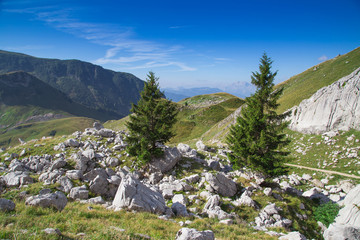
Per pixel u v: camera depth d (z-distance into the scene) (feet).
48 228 27.94
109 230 31.48
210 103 534.37
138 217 45.44
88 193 67.36
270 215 65.31
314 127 176.04
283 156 89.92
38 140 128.47
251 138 87.71
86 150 100.01
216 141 272.92
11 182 69.62
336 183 118.52
